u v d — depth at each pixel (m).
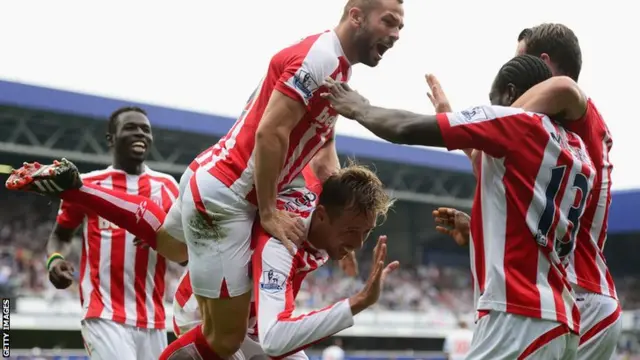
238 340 4.32
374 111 3.77
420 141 3.67
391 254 34.78
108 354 6.30
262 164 3.88
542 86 3.82
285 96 3.89
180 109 23.94
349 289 27.48
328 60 3.95
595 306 4.39
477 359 3.71
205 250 4.17
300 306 24.12
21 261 22.14
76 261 21.33
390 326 24.83
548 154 3.67
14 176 4.73
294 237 3.98
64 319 18.48
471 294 32.56
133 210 4.89
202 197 4.10
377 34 4.02
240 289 4.16
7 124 23.09
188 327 5.20
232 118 24.80
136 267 6.46
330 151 4.81
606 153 4.32
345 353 23.08
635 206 33.56
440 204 32.84
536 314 3.60
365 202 4.01
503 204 3.69
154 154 25.52
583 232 4.34
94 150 24.70
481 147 3.66
